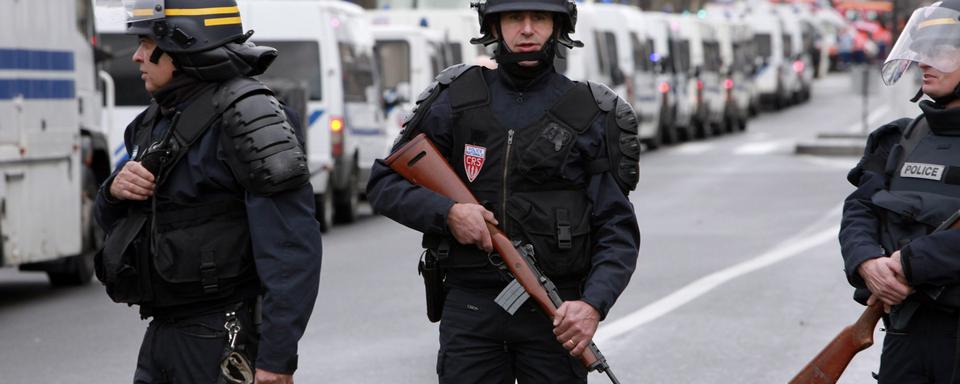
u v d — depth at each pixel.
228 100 7.71
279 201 7.67
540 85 8.30
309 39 31.02
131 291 7.88
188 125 7.77
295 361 7.68
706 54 68.50
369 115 34.97
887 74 8.71
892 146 8.61
